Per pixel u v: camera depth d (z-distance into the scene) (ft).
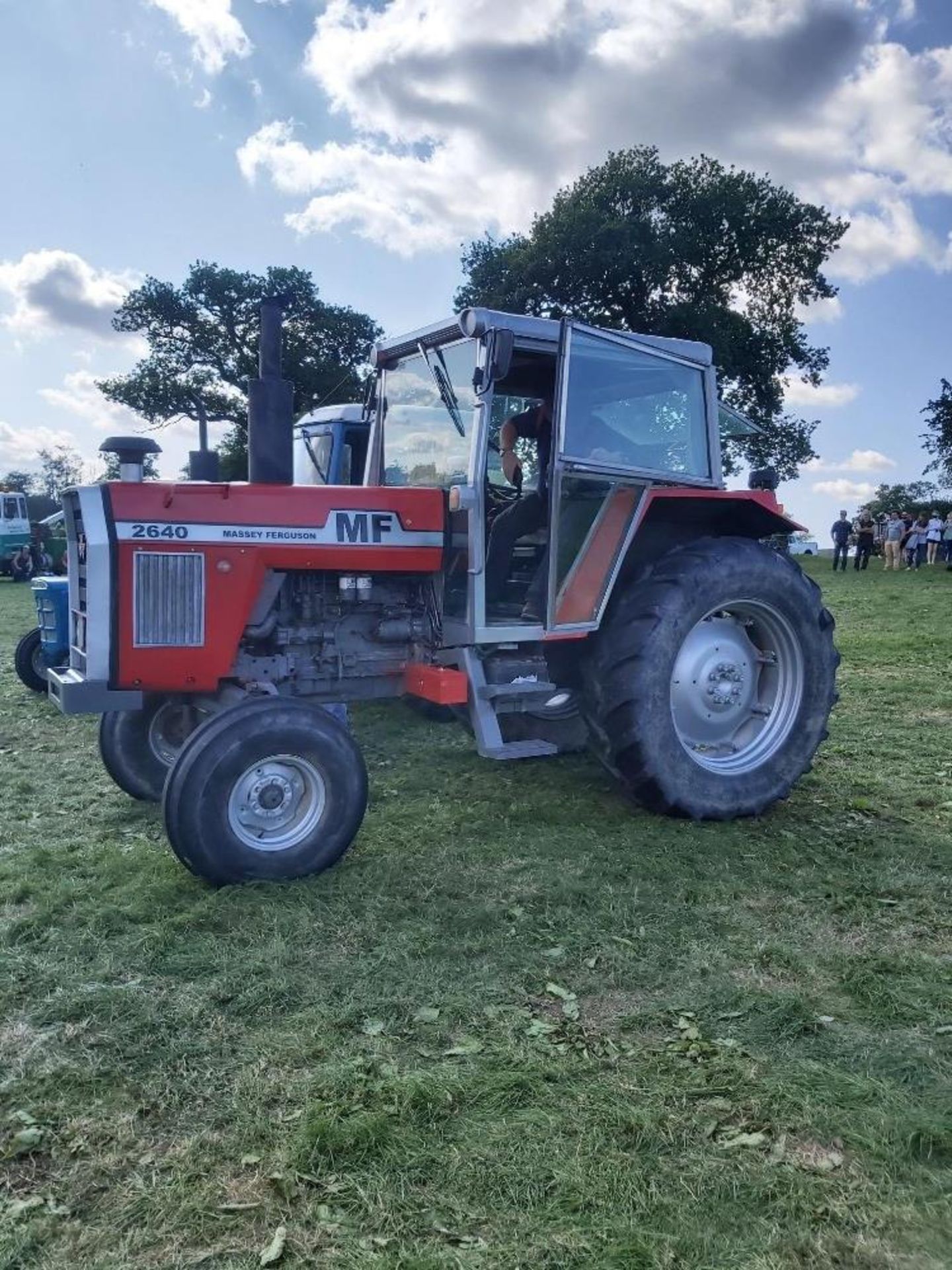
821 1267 5.95
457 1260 5.93
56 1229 6.23
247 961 9.80
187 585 12.77
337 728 12.21
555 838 13.50
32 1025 8.68
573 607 13.87
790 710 15.21
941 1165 6.87
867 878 12.10
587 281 93.56
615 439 14.42
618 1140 7.04
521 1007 9.00
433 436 15.12
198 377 120.37
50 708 23.59
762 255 96.78
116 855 12.78
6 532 85.87
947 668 26.73
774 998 9.02
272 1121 7.29
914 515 93.81
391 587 14.66
